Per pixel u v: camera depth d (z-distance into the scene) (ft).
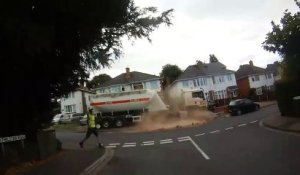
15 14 43.29
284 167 38.50
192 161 50.62
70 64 60.59
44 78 59.52
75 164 53.93
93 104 143.23
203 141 75.97
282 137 64.23
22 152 56.08
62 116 219.41
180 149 67.15
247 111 156.46
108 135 115.96
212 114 157.99
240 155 50.39
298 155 44.70
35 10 47.44
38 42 44.47
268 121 95.30
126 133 118.93
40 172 48.14
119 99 142.41
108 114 143.95
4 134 58.54
